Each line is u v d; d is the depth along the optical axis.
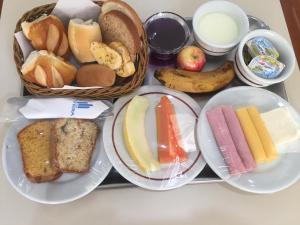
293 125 0.78
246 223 0.75
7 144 0.77
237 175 0.75
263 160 0.76
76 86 0.77
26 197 0.73
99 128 0.80
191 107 0.82
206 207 0.76
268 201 0.77
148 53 0.85
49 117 0.77
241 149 0.76
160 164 0.76
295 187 0.79
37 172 0.74
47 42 0.77
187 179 0.74
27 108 0.77
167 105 0.80
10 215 0.73
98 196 0.76
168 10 0.95
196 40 0.85
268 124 0.79
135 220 0.75
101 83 0.75
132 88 0.77
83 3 0.78
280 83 0.87
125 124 0.76
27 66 0.73
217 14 0.87
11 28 0.91
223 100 0.82
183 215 0.76
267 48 0.82
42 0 0.94
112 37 0.80
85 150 0.77
